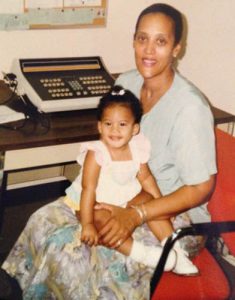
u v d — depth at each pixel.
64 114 1.91
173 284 1.49
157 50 1.56
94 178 1.54
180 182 1.64
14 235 2.23
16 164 1.72
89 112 1.95
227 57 2.23
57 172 2.48
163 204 1.54
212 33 2.28
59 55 2.29
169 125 1.57
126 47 2.43
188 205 1.57
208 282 1.52
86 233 1.50
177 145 1.55
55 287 1.51
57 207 1.63
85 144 1.55
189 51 2.41
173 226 1.61
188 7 2.36
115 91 1.54
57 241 1.51
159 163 1.62
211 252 1.68
